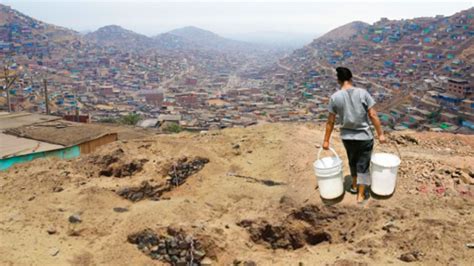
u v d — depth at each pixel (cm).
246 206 785
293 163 893
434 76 9500
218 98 11625
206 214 766
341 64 14862
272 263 600
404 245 544
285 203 731
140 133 2145
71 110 8294
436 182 691
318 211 667
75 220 711
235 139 1151
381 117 7356
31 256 599
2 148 1445
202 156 1005
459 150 943
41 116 2147
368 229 607
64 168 948
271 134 1138
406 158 823
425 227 564
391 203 640
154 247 664
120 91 13212
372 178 645
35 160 1020
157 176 917
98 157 966
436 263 495
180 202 794
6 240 629
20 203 762
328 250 608
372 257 533
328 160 656
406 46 13675
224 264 627
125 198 833
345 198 661
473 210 606
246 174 934
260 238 698
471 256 494
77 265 605
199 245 643
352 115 588
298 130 1142
